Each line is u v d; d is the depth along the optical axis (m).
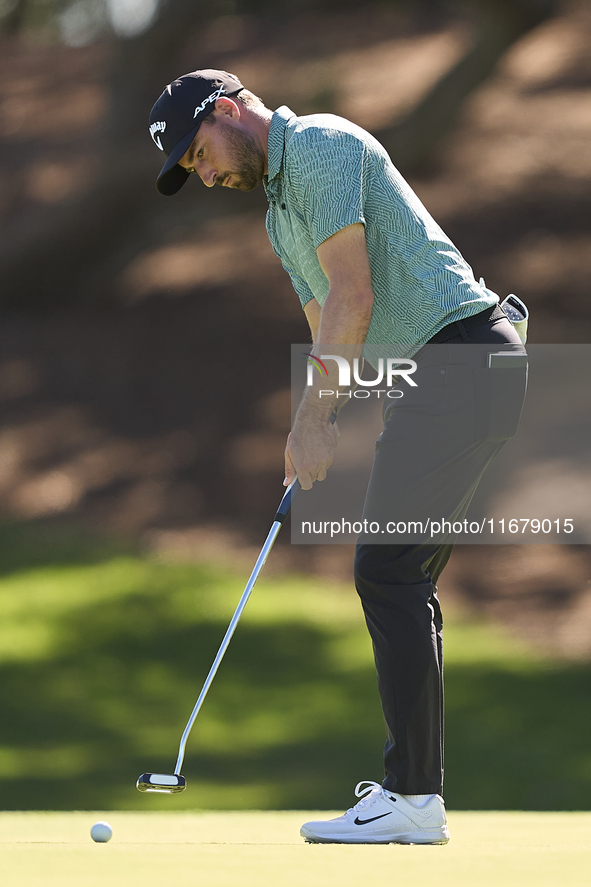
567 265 52.62
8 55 83.50
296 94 61.81
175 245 59.81
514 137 63.47
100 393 50.06
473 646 34.72
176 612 37.09
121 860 8.10
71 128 70.69
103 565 40.28
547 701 31.30
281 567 40.03
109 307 55.53
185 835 10.70
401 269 9.79
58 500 44.50
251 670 33.97
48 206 59.81
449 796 26.88
